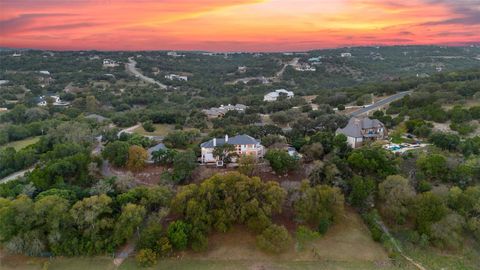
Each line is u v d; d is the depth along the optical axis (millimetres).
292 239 71188
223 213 70438
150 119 156875
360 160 84500
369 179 80500
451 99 141000
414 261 67062
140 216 68500
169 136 113562
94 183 84750
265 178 85688
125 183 78625
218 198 72812
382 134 114875
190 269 64250
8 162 101125
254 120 147875
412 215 74000
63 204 68062
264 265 65500
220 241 70750
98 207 67562
